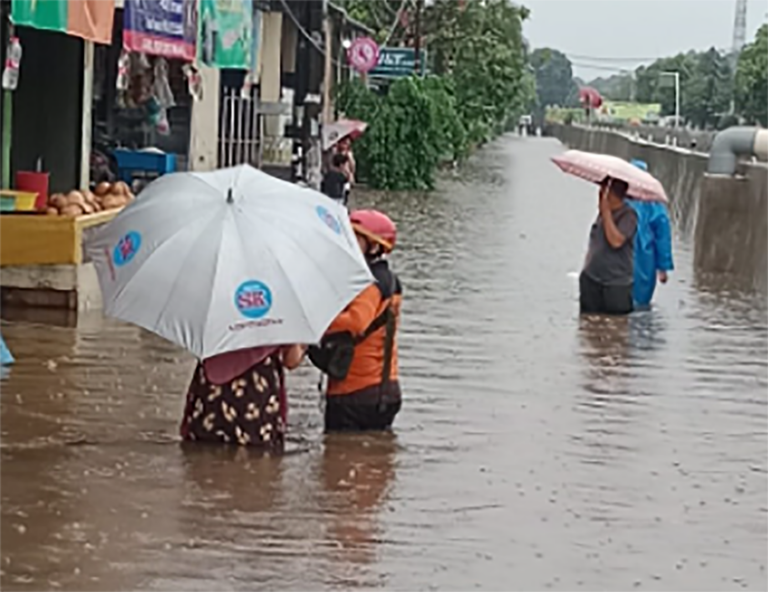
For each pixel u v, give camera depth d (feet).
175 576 19.11
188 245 24.32
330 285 24.62
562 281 55.01
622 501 24.23
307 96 86.79
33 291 39.70
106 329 37.70
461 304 47.26
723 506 24.26
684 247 75.92
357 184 114.01
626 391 33.88
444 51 153.58
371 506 22.99
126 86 48.60
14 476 23.52
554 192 122.31
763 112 270.46
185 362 33.94
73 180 49.37
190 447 25.91
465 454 26.86
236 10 51.65
